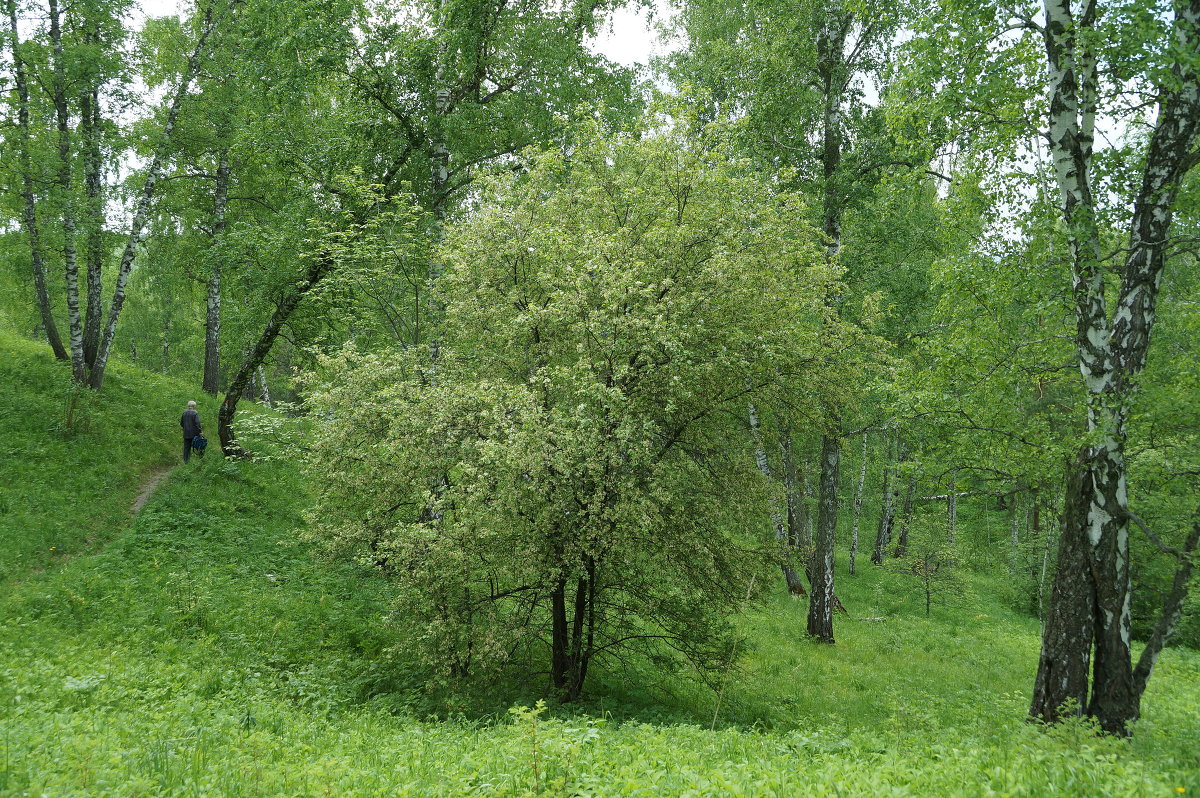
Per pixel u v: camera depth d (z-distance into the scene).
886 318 18.94
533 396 10.82
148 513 16.75
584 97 18.86
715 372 11.70
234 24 19.89
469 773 5.99
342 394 13.07
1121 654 8.88
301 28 15.88
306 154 18.06
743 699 12.96
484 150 19.66
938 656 18.39
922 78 10.17
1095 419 9.16
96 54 18.36
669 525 11.61
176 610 12.95
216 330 27.94
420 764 6.45
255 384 39.44
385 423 12.70
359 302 17.45
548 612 12.80
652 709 11.41
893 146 16.73
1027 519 31.20
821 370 12.68
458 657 11.30
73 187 19.34
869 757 7.07
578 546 10.66
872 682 15.02
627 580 12.41
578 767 5.89
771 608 20.30
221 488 19.09
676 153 12.99
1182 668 16.95
